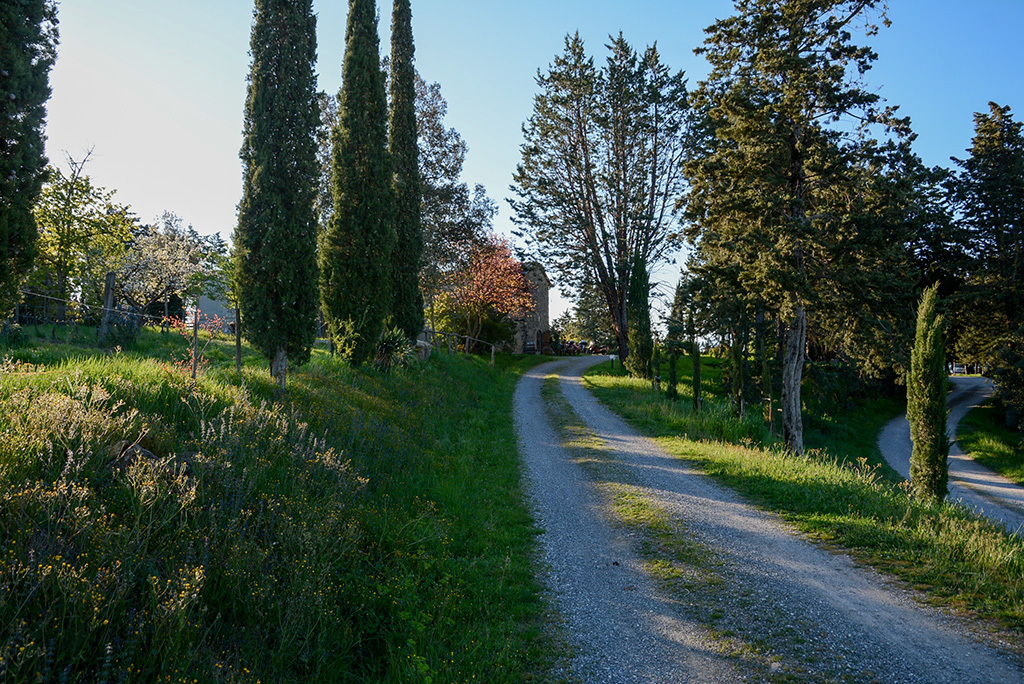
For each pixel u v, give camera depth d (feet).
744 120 65.41
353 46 62.03
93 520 14.97
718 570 25.09
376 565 21.45
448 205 119.24
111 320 54.95
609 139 133.59
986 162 126.41
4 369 25.36
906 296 65.72
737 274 68.85
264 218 40.83
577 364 167.32
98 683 11.37
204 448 23.09
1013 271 120.26
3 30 25.30
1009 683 16.20
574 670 17.12
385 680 15.53
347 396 45.60
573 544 29.17
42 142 27.09
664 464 47.96
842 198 66.44
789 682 16.25
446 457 43.19
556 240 138.51
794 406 66.80
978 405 135.44
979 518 32.09
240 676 13.05
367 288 61.52
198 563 16.26
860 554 26.73
